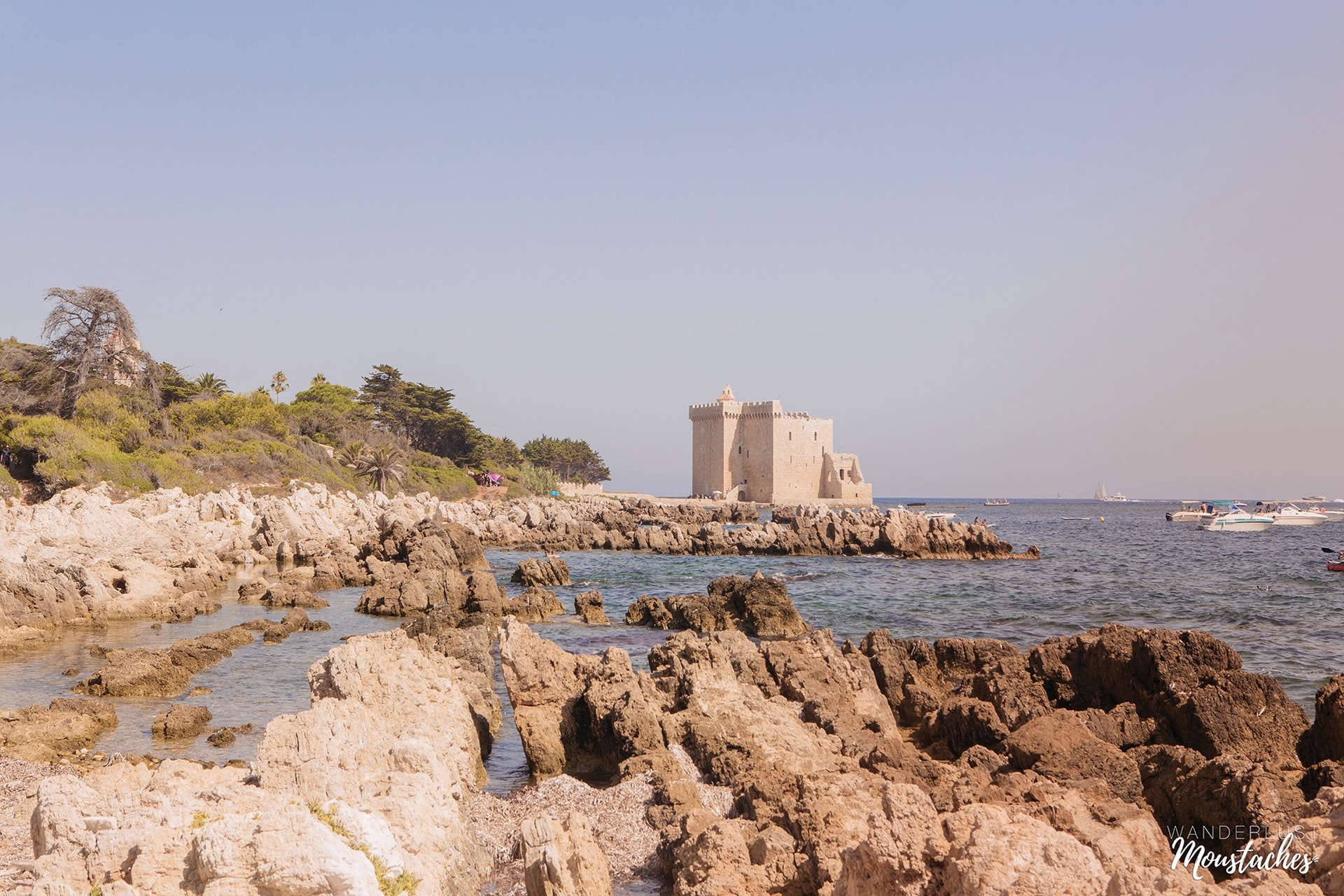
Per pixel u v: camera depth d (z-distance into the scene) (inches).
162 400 4409.5
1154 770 616.4
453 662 895.7
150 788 523.5
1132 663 804.6
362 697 666.2
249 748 821.9
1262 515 5521.7
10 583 1433.3
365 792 511.5
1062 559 3233.3
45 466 3277.6
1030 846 372.2
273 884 362.6
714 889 463.2
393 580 1955.0
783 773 646.5
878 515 3718.0
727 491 6830.7
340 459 4955.7
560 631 1503.4
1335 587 2277.3
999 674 885.8
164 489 3088.1
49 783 423.5
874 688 920.3
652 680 829.8
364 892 366.3
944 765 647.8
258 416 4562.0
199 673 1131.3
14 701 993.5
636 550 3489.2
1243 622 1651.1
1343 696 658.8
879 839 397.1
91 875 387.5
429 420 6205.7
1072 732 652.7
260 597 1781.5
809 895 467.2
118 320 4092.0
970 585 2341.3
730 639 940.6
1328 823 432.5
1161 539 4589.1
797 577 2539.4
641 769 688.4
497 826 609.9
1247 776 526.3
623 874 544.7
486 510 4274.1
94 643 1334.9
